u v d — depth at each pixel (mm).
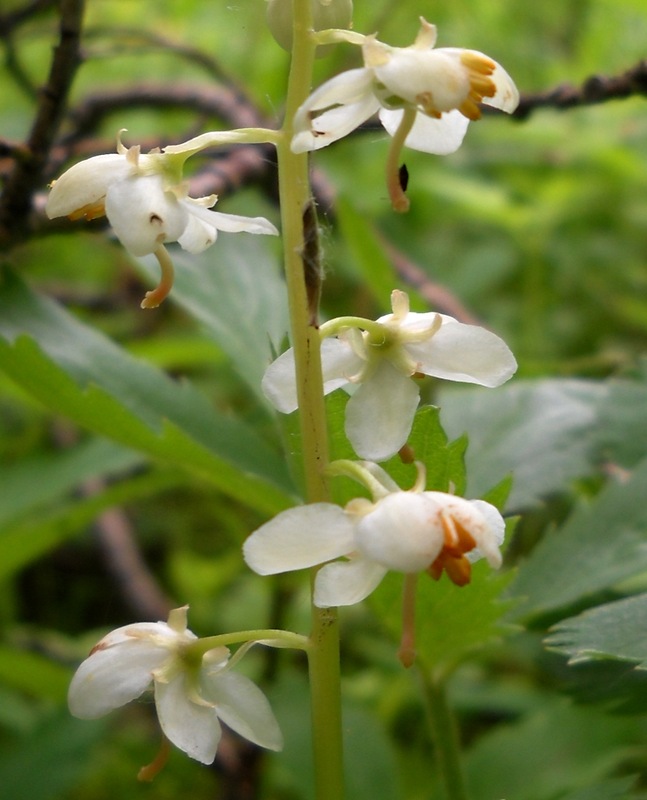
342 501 155
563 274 367
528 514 258
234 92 275
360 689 247
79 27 174
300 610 267
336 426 153
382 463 153
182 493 341
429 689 167
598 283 364
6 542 197
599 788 157
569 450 185
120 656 146
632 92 191
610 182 375
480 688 239
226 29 408
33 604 318
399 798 189
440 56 140
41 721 191
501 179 415
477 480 183
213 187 208
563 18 446
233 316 190
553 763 189
